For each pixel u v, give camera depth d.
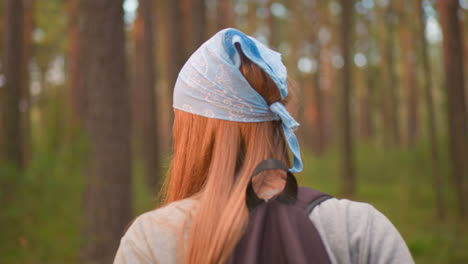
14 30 9.68
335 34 29.88
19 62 9.62
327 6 27.16
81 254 5.31
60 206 5.26
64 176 5.39
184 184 0.90
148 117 13.55
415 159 10.30
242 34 0.89
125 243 0.83
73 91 15.34
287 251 0.75
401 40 24.34
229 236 0.76
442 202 8.39
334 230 0.79
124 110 5.80
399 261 0.78
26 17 16.19
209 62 0.88
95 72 5.68
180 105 0.90
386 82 26.31
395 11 20.34
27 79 15.89
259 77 0.87
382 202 11.43
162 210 0.85
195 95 0.88
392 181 14.98
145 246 0.80
